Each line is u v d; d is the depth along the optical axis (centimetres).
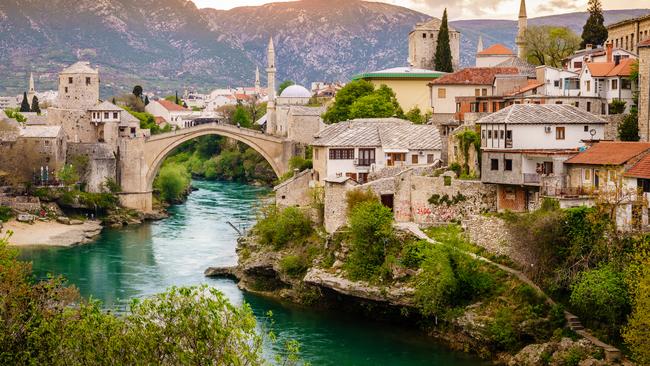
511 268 8675
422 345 8475
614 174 8481
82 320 5366
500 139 9962
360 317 9450
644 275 6900
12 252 6994
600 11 16725
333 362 8019
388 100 15525
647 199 8019
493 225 9094
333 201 10269
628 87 12081
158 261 12850
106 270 12212
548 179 9294
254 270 10788
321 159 12106
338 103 16212
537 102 12456
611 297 7356
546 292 8162
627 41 14525
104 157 18538
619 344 7312
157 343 5181
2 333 5194
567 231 8269
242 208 18925
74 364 5172
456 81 14662
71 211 17275
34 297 5694
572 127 9888
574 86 13000
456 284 8488
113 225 16975
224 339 5162
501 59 19025
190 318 5269
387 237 9500
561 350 7444
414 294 8850
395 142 11950
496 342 8031
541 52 17612
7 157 17225
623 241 7788
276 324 9200
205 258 13025
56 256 13425
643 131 10444
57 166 17738
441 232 9481
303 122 19425
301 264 10256
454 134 11194
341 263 9756
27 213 16088
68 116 19788
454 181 10162
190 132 19100
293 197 12631
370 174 11300
